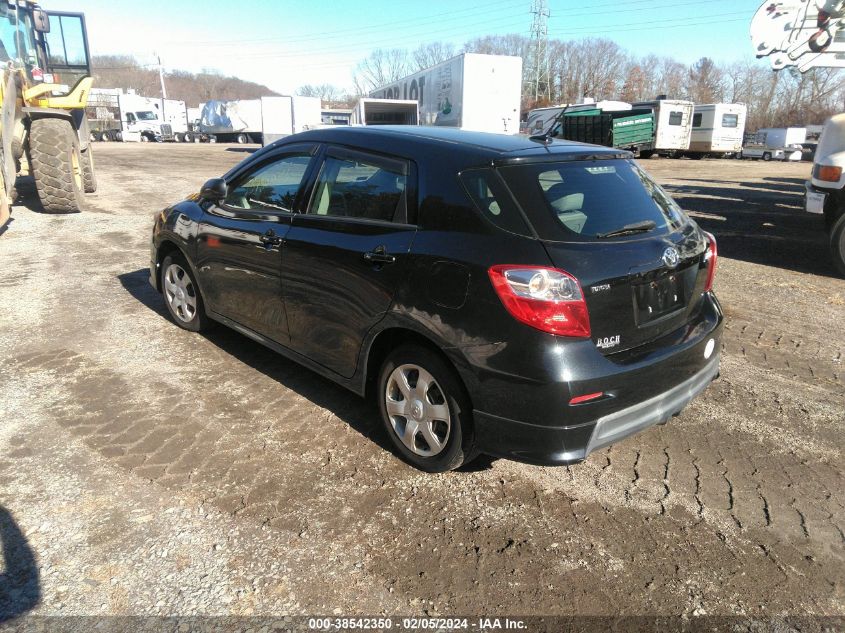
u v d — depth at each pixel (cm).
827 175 705
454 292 273
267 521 275
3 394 382
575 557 260
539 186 279
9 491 288
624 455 339
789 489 311
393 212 310
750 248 875
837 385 430
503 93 1856
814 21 962
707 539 273
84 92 994
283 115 2880
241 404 380
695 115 3497
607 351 268
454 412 288
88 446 328
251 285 396
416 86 2267
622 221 290
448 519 281
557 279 253
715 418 381
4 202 775
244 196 414
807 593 244
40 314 527
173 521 272
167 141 5097
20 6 941
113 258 728
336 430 353
